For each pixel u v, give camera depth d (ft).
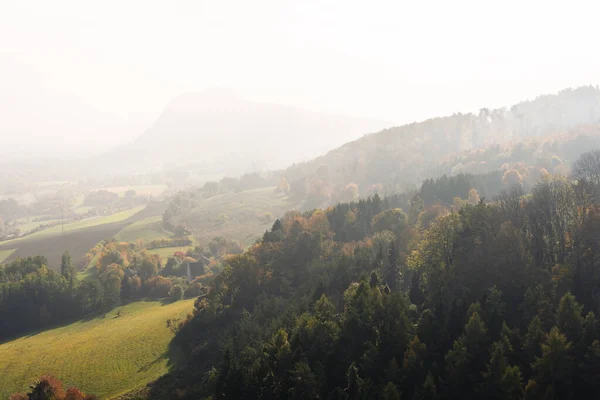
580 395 192.34
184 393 289.53
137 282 573.74
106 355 354.13
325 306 285.23
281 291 388.37
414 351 219.61
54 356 361.51
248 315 349.00
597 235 267.18
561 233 297.53
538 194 341.62
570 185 360.89
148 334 387.55
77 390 285.02
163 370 325.01
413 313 269.23
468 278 280.92
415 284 301.63
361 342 245.04
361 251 379.14
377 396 205.67
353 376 222.48
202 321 370.53
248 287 394.11
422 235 406.41
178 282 577.84
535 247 290.35
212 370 283.38
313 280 367.45
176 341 367.04
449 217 354.95
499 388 191.31
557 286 251.39
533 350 204.33
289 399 217.56
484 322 228.02
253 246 490.49
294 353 241.35
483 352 214.69
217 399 236.63
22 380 325.01
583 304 231.09
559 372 188.75
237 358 287.28
